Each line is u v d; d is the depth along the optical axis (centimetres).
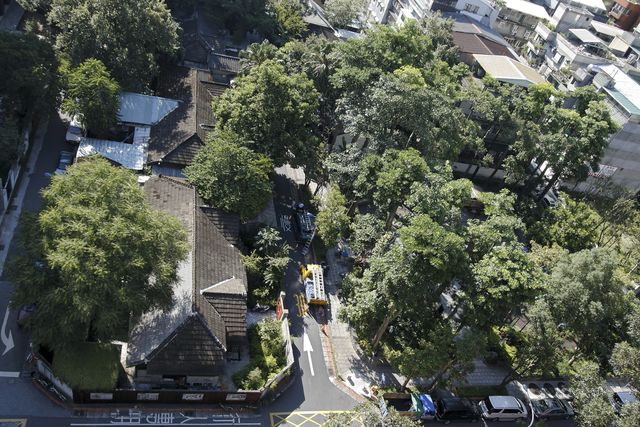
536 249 6888
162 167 6191
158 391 4222
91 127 6175
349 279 5712
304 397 4831
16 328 4394
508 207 5678
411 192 5375
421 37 8200
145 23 6762
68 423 3988
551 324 5159
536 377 5988
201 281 4750
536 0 14762
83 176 3978
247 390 4488
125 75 6738
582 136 8100
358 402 4938
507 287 4675
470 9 12506
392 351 5344
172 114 6806
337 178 6550
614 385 6172
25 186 5647
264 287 5503
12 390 4025
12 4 7925
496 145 9206
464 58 10356
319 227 6131
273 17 9700
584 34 12469
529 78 9644
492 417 5272
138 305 3806
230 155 5688
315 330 5506
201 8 9694
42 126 6462
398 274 4606
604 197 9219
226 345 4638
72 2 6388
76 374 3975
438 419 5109
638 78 11294
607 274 5362
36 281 3653
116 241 3681
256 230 6059
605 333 6094
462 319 5334
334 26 11619
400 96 6225
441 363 4669
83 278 3466
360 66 7238
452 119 6712
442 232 4600
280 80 6200
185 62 8600
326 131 8088
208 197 5597
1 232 5088
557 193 9519
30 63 5759
